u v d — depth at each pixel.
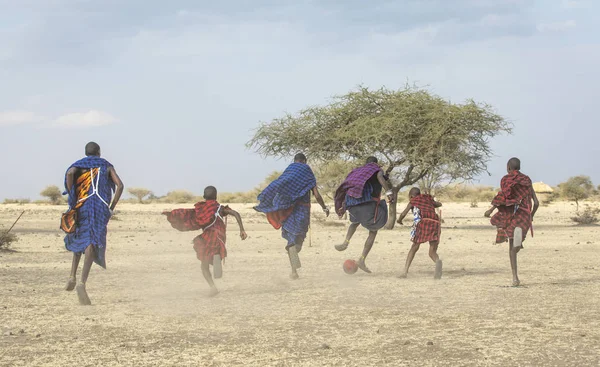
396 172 35.47
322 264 15.87
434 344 7.07
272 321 8.37
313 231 31.98
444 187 36.19
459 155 33.50
